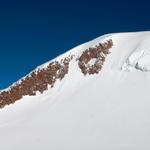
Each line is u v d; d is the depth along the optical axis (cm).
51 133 4569
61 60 6450
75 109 5181
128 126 4388
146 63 5628
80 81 5947
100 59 6116
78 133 4422
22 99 6072
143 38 6281
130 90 5256
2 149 4084
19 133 4756
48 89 6109
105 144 3919
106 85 5584
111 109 4909
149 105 4788
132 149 3666
